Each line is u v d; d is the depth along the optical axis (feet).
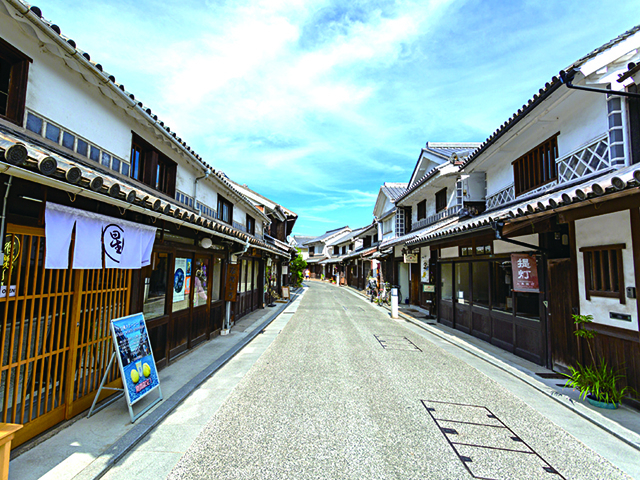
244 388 15.72
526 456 10.38
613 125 16.94
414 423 12.47
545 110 20.45
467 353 23.67
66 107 13.05
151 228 14.70
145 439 10.94
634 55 14.88
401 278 57.31
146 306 16.55
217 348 22.68
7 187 8.88
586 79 16.39
